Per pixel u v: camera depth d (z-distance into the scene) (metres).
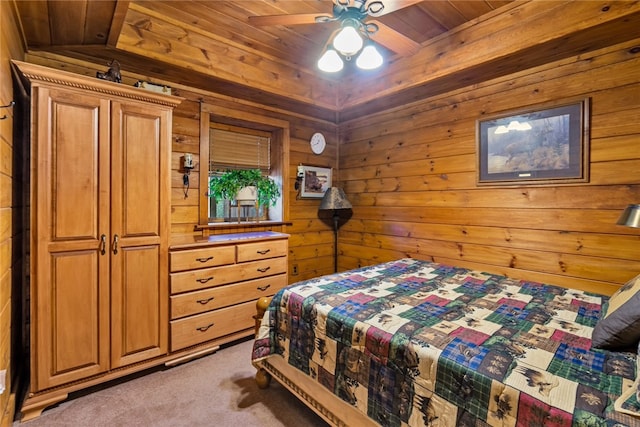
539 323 1.48
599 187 2.20
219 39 2.67
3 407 1.58
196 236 2.82
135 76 2.58
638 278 1.46
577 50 2.21
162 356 2.29
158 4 2.24
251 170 3.37
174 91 2.79
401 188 3.46
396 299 1.82
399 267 2.64
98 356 2.01
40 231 1.81
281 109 3.52
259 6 2.27
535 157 2.48
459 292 1.96
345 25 1.67
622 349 1.20
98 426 1.72
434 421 1.17
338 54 1.96
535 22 2.13
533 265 2.52
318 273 3.97
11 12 1.63
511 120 2.61
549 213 2.43
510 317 1.56
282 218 3.60
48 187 1.83
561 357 1.16
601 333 1.24
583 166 2.26
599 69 2.19
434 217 3.17
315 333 1.69
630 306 1.20
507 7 2.26
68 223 1.89
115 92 2.02
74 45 2.14
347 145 4.02
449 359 1.18
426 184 3.23
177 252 2.34
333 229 4.12
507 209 2.66
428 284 2.13
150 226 2.21
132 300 2.14
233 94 3.08
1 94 1.49
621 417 0.85
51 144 1.83
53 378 1.86
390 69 3.06
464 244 2.94
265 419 1.79
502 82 2.66
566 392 0.97
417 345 1.28
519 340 1.30
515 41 2.22
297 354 1.79
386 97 3.19
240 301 2.72
